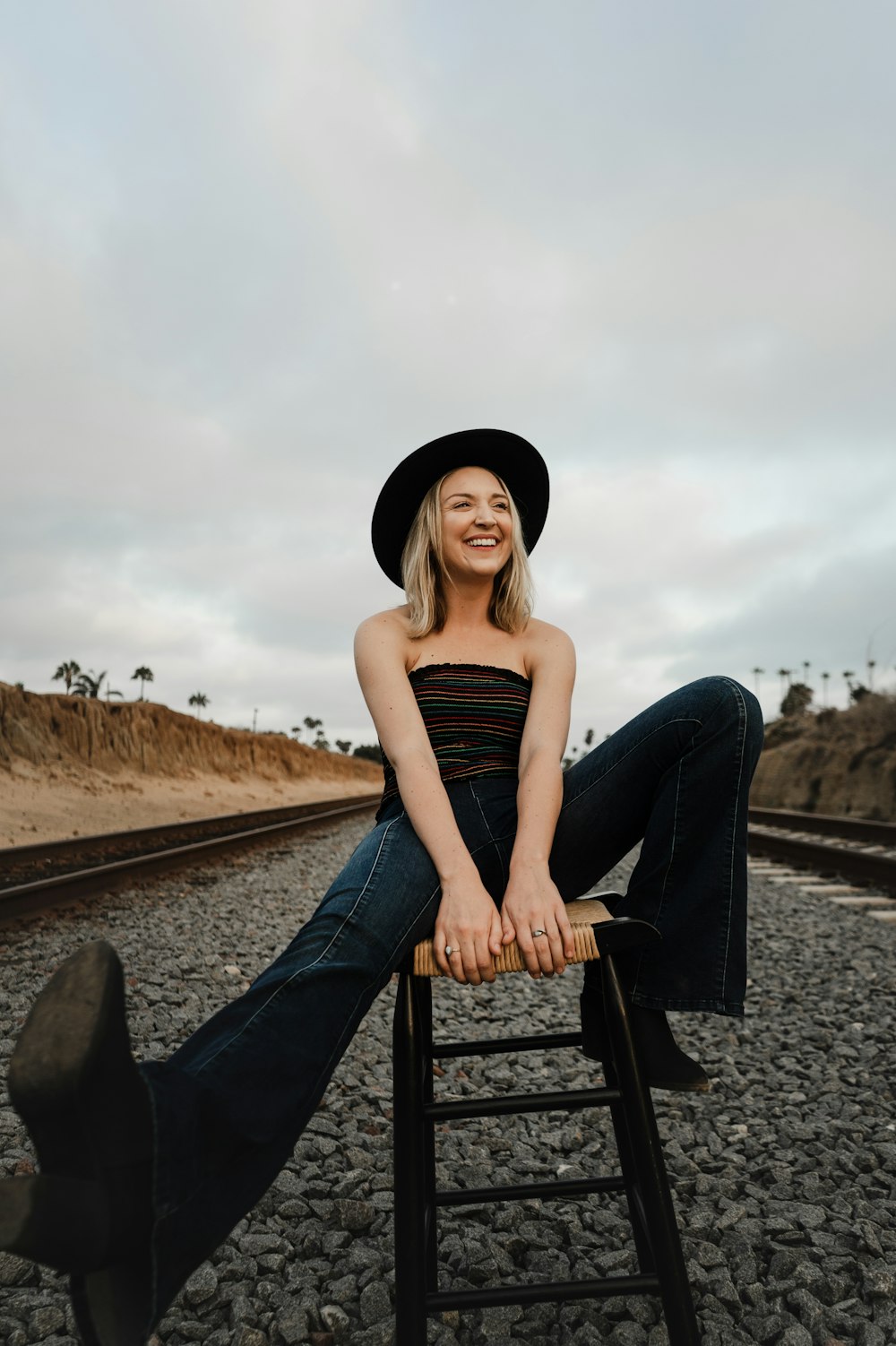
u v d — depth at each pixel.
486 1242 1.82
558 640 1.88
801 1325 1.54
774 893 7.01
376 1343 1.50
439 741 1.68
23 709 22.47
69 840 9.17
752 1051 3.20
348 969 1.27
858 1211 1.94
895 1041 3.29
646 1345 1.48
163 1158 0.95
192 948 4.73
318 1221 1.93
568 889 1.69
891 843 10.68
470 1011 3.74
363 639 1.78
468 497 1.84
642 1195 1.33
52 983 0.91
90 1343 0.91
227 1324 1.57
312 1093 1.20
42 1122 0.86
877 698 21.95
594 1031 1.66
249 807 27.62
